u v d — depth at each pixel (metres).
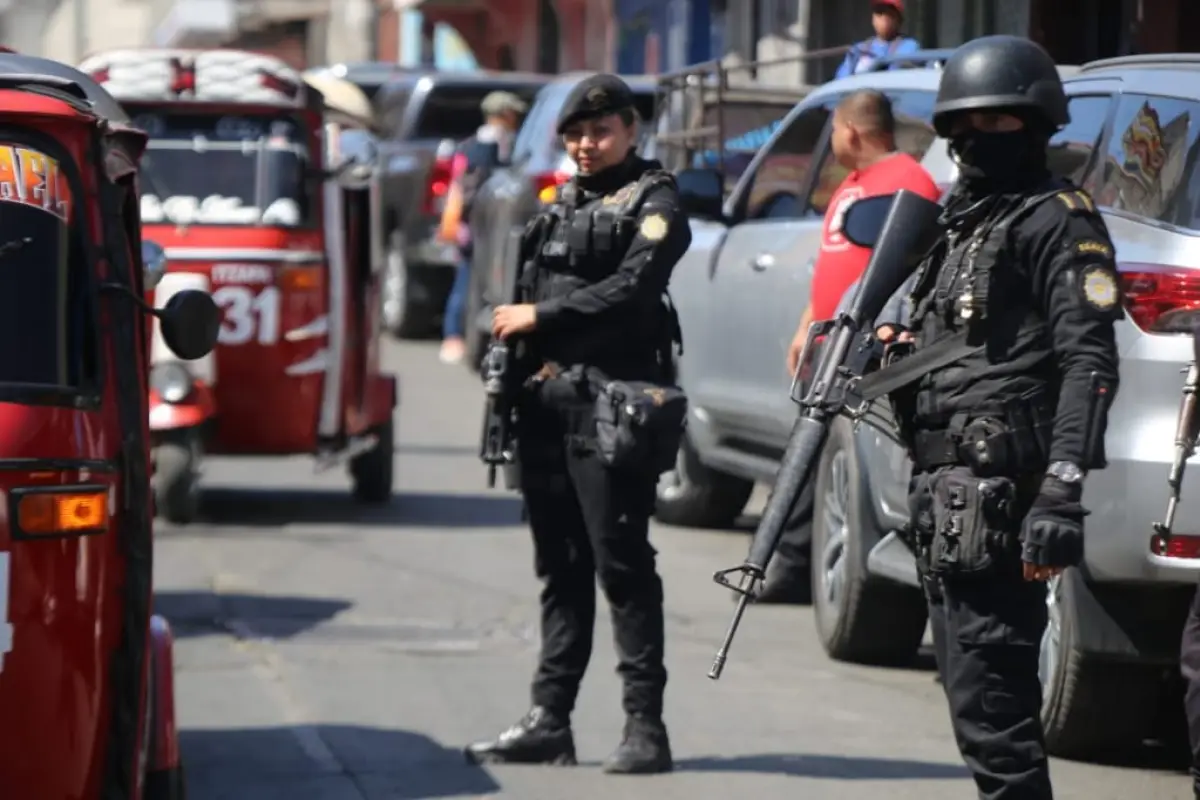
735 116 48.81
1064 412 18.53
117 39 145.88
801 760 27.41
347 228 48.09
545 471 26.30
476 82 91.19
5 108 19.66
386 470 49.84
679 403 25.58
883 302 20.00
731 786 26.02
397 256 90.62
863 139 31.95
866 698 31.12
